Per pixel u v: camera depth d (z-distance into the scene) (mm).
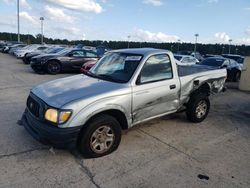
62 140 3611
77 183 3314
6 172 3496
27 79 11680
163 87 4809
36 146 4297
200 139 4930
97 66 5195
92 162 3855
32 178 3379
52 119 3648
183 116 6297
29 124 4117
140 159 4012
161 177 3525
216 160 4086
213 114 6723
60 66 14094
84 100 3752
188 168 3795
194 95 5695
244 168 3863
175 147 4512
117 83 4320
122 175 3539
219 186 3365
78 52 14703
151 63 4660
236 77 14055
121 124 4367
